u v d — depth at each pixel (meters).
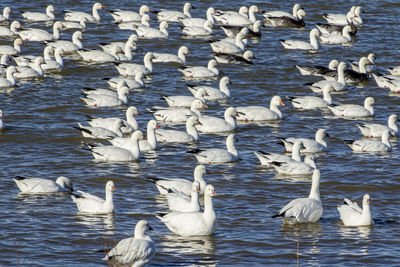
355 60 48.69
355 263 19.42
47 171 27.30
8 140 31.25
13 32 52.50
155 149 30.84
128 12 57.59
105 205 22.77
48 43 48.47
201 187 24.84
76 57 47.62
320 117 36.72
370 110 37.03
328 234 21.53
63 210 23.06
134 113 33.38
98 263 19.00
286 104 39.22
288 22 58.94
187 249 20.12
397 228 22.16
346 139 32.91
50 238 20.62
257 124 35.22
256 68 46.16
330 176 27.47
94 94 37.31
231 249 20.20
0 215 22.34
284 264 19.30
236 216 22.92
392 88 42.22
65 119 34.66
